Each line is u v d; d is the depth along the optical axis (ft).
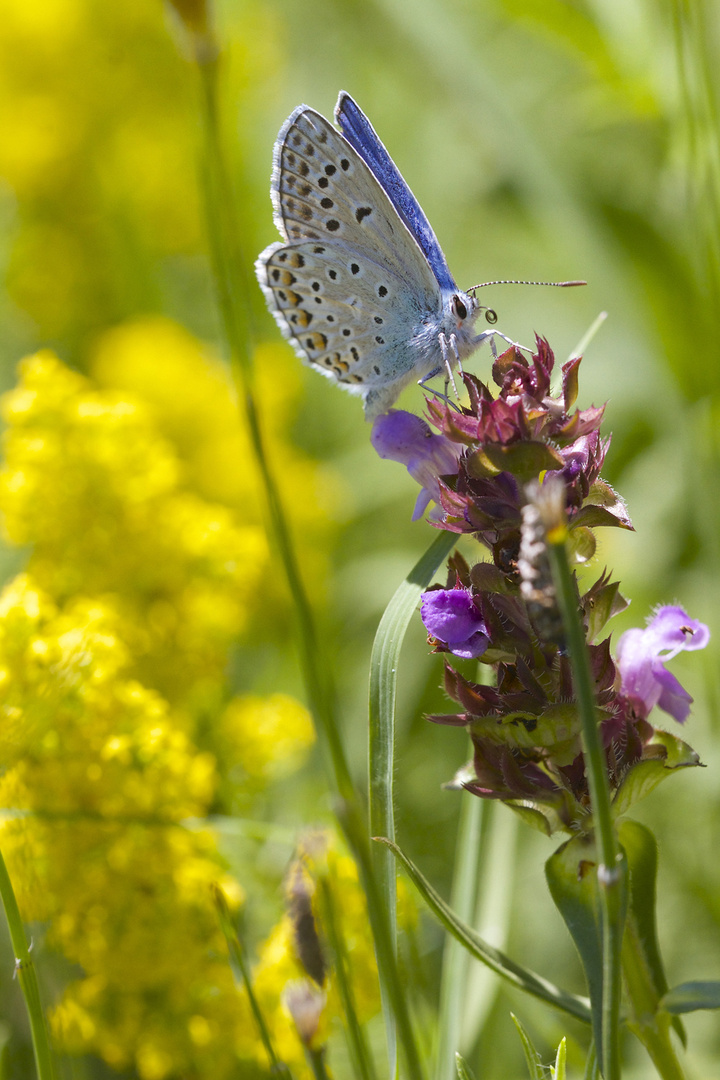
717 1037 1.16
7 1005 1.11
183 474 1.29
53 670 1.10
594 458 1.04
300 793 1.21
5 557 1.27
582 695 0.99
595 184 1.22
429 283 1.12
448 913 1.04
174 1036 1.10
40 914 1.10
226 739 1.16
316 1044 1.05
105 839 1.11
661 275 1.20
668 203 1.21
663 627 1.05
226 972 1.11
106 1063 1.13
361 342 1.13
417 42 1.23
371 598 1.30
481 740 1.04
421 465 1.08
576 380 1.04
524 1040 1.04
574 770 1.04
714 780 1.19
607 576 1.05
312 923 1.05
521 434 1.03
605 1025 1.00
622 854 1.02
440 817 1.24
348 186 1.12
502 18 1.28
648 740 1.05
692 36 1.13
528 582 0.99
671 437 1.25
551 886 1.04
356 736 1.25
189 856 1.11
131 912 1.11
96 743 1.10
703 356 1.20
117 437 1.17
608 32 1.19
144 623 1.17
